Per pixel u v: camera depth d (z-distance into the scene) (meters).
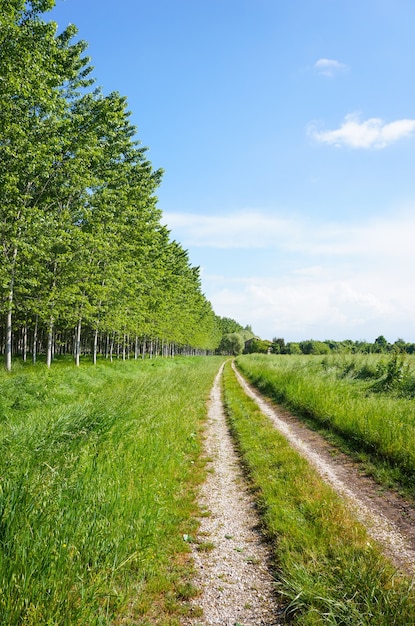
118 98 25.00
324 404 12.52
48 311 20.62
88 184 20.86
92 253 22.50
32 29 15.76
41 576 3.33
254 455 8.75
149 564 4.30
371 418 9.71
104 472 5.82
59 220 19.50
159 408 11.45
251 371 31.30
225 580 4.26
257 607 3.81
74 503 4.45
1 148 15.32
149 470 6.78
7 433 6.57
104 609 3.55
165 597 3.94
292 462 8.05
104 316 26.94
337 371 20.05
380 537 5.10
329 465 8.26
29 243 17.83
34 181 18.64
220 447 9.90
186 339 63.66
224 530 5.47
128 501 5.14
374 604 3.51
